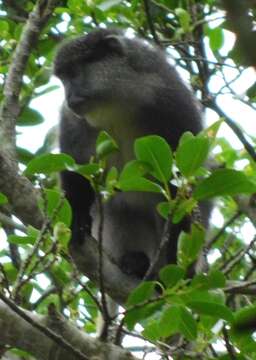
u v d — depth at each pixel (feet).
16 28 35.45
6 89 26.04
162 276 17.81
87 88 35.45
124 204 35.83
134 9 37.96
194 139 17.69
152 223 36.11
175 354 19.58
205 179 17.65
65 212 19.80
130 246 36.06
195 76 37.27
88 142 34.65
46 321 19.92
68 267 28.53
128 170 18.30
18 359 23.66
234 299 25.81
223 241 35.70
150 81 35.78
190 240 18.61
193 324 17.94
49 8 27.89
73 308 26.18
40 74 34.55
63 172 29.60
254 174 36.37
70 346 17.89
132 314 18.02
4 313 20.15
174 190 23.06
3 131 24.77
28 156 33.71
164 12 38.86
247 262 32.91
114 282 24.17
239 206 31.53
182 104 35.29
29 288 25.54
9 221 26.12
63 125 34.73
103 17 37.19
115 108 35.27
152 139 17.79
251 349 19.29
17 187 23.11
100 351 19.56
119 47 36.32
